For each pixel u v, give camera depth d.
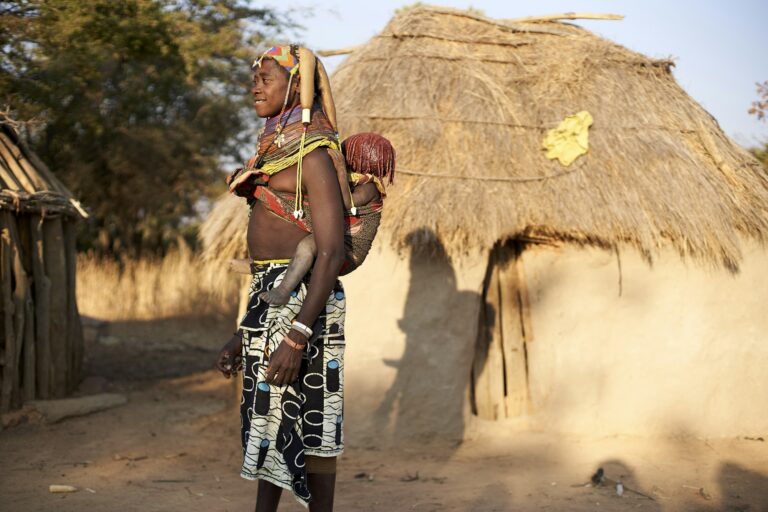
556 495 4.36
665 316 5.75
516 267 6.03
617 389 5.76
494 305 6.03
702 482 4.64
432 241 5.44
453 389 5.63
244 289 6.21
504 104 6.04
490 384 6.02
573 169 5.72
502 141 5.83
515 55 6.49
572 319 5.82
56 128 13.07
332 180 2.48
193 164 15.85
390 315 5.62
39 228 6.56
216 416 6.60
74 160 14.23
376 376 5.59
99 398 6.87
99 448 5.56
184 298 13.27
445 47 6.44
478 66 6.32
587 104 6.07
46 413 6.26
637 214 5.52
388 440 5.56
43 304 6.58
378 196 2.70
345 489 4.54
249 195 2.65
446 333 5.63
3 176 6.24
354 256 2.62
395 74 6.21
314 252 2.50
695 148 6.08
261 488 2.59
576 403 5.77
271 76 2.57
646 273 5.74
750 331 5.82
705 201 5.63
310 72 2.56
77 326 7.59
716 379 5.77
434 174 5.62
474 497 4.32
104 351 10.05
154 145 14.80
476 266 5.61
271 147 2.56
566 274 5.86
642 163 5.75
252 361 2.57
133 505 4.18
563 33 6.68
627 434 5.75
